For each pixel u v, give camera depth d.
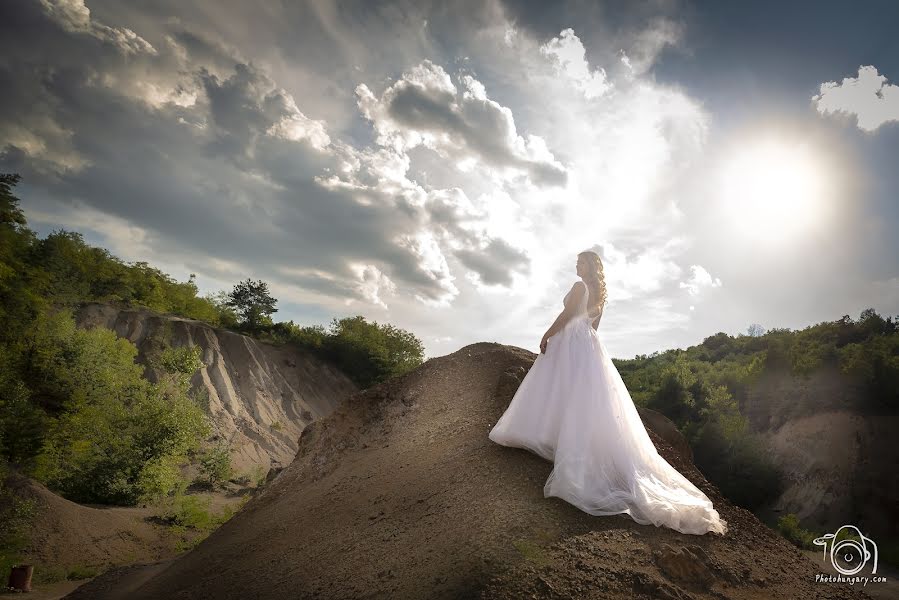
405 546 4.62
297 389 54.69
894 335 36.31
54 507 18.02
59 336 32.44
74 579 15.05
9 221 35.22
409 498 5.58
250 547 6.41
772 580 4.37
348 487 6.75
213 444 36.09
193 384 42.28
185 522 21.72
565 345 5.49
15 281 33.62
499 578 3.71
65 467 24.39
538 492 4.88
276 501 7.99
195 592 5.79
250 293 65.88
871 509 27.94
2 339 30.45
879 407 32.16
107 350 33.84
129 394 31.23
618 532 4.36
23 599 12.94
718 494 6.40
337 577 4.55
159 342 43.00
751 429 37.19
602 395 5.09
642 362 54.78
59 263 41.94
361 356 64.12
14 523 16.64
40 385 29.91
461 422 7.19
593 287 5.59
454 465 5.88
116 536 18.52
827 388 35.16
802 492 31.33
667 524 4.63
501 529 4.34
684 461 7.10
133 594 7.27
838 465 30.86
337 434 8.74
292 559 5.42
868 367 32.81
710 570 4.20
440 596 3.69
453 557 4.12
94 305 42.97
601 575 3.78
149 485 24.67
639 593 3.67
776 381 38.62
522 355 8.81
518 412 5.65
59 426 26.77
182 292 58.72
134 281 51.56
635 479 4.79
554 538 4.17
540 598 3.53
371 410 8.98
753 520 5.81
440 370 9.17
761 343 47.59
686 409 37.59
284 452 41.62
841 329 40.78
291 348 61.06
